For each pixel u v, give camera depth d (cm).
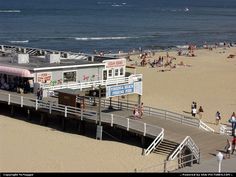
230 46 12900
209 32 17775
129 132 4009
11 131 4250
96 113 4203
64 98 4462
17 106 4738
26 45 12756
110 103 4681
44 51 6581
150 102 5753
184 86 6894
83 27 18150
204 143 3712
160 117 4409
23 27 17462
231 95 6425
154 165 3384
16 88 5281
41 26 18025
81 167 3366
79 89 5266
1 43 12938
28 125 4475
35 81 5178
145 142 3884
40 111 4519
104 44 13375
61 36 15012
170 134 3869
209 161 3297
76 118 4225
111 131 4156
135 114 4331
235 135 3897
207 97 6231
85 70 5525
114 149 3778
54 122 4594
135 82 4834
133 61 9300
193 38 15600
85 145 3884
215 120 5041
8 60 5803
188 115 5209
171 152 3597
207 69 8506
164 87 6756
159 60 8981
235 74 8025
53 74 5300
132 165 3409
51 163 3444
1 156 3575
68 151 3728
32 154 3644
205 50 11706
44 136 4125
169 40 14812
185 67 8662
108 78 5706
